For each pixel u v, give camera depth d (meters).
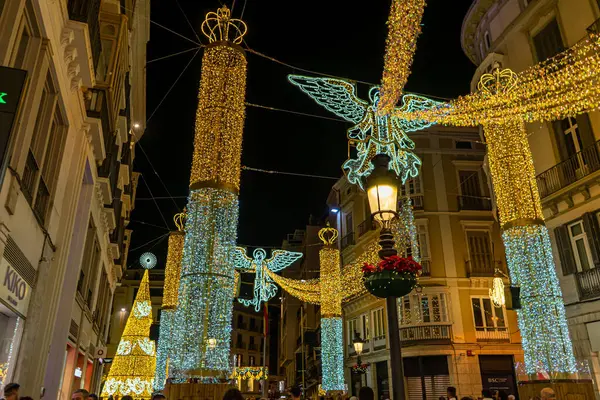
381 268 5.31
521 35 17.41
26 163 6.93
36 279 8.03
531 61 16.81
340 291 19.45
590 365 13.33
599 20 13.61
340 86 12.69
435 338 21.59
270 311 67.44
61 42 7.65
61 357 10.75
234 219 10.52
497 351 21.81
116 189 16.34
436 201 23.97
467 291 22.70
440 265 22.89
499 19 18.94
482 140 20.80
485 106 10.68
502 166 13.77
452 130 25.44
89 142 10.64
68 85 8.49
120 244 20.50
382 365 24.28
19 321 7.39
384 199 5.83
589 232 13.73
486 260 23.33
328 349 18.38
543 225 13.20
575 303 14.08
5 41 5.60
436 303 22.36
